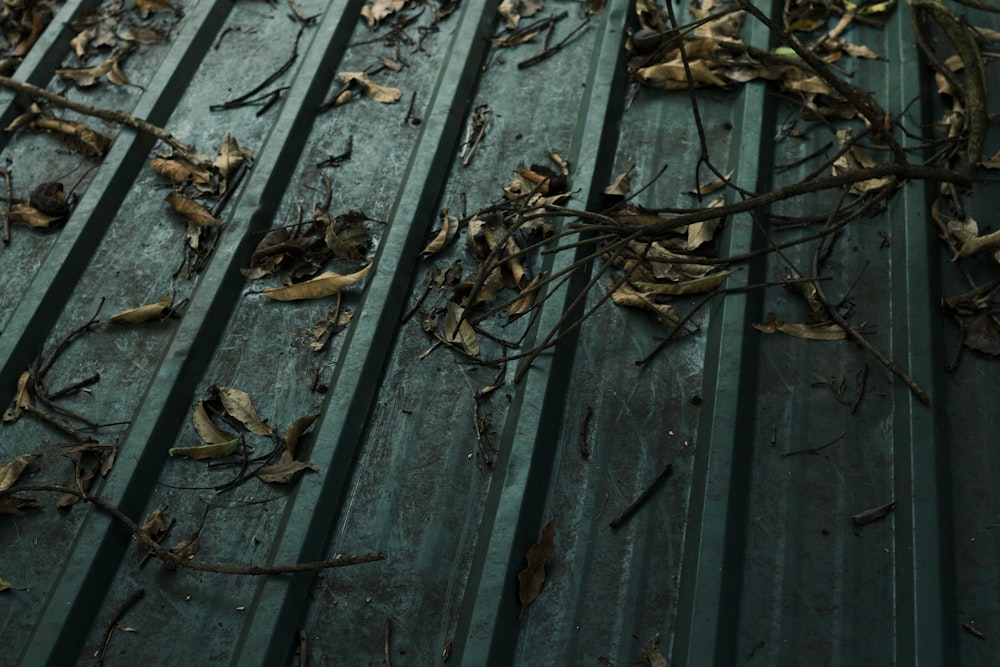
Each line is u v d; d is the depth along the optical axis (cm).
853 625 181
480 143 264
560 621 185
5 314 242
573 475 202
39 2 324
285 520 197
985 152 248
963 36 263
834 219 236
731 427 200
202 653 184
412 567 193
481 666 176
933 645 173
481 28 289
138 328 234
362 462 207
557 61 282
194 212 251
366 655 183
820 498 196
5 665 185
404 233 238
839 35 281
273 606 184
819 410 208
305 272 240
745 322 217
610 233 212
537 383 210
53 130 283
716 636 176
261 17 308
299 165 264
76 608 187
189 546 197
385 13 300
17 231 258
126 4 318
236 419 214
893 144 212
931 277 221
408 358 222
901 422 201
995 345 211
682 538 192
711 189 245
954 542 188
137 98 289
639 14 287
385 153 264
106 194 257
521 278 232
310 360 224
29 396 224
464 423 211
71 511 205
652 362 217
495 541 189
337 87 282
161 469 209
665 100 268
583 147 254
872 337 218
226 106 282
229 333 230
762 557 190
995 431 201
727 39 272
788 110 265
